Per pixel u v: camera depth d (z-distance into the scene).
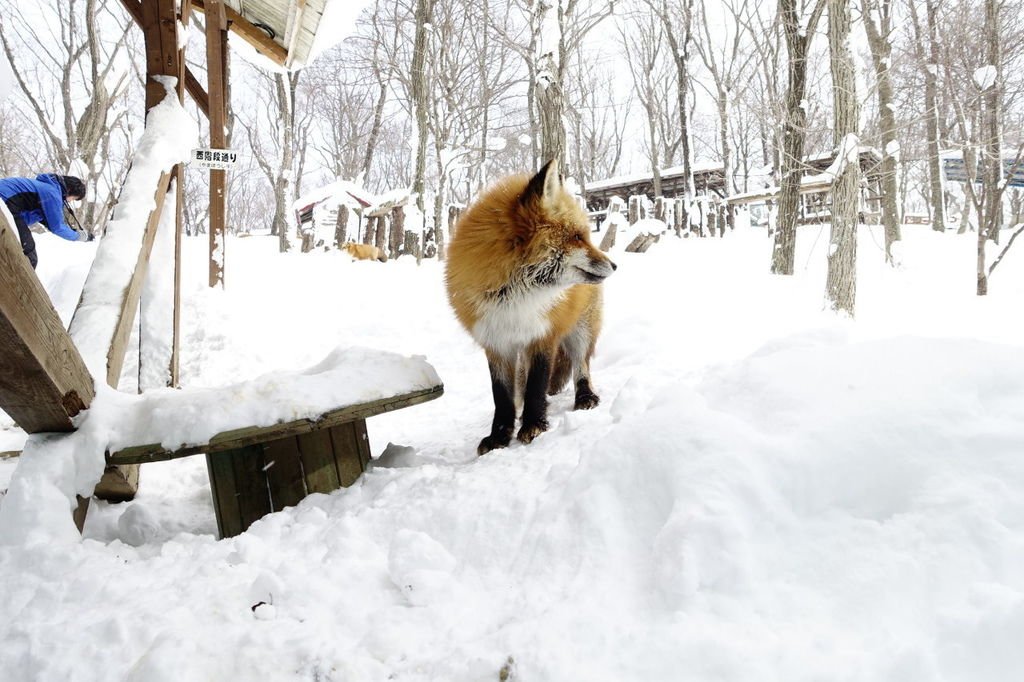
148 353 4.84
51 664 1.65
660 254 12.46
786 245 10.13
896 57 16.11
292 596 1.85
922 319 6.17
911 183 38.47
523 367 4.48
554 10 9.91
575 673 1.38
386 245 16.28
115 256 3.42
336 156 35.78
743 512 1.75
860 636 1.42
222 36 8.20
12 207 6.55
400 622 1.73
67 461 2.46
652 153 26.38
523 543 2.00
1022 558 1.50
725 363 3.56
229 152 7.75
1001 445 1.76
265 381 2.78
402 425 5.09
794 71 10.27
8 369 2.17
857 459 1.85
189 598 1.92
